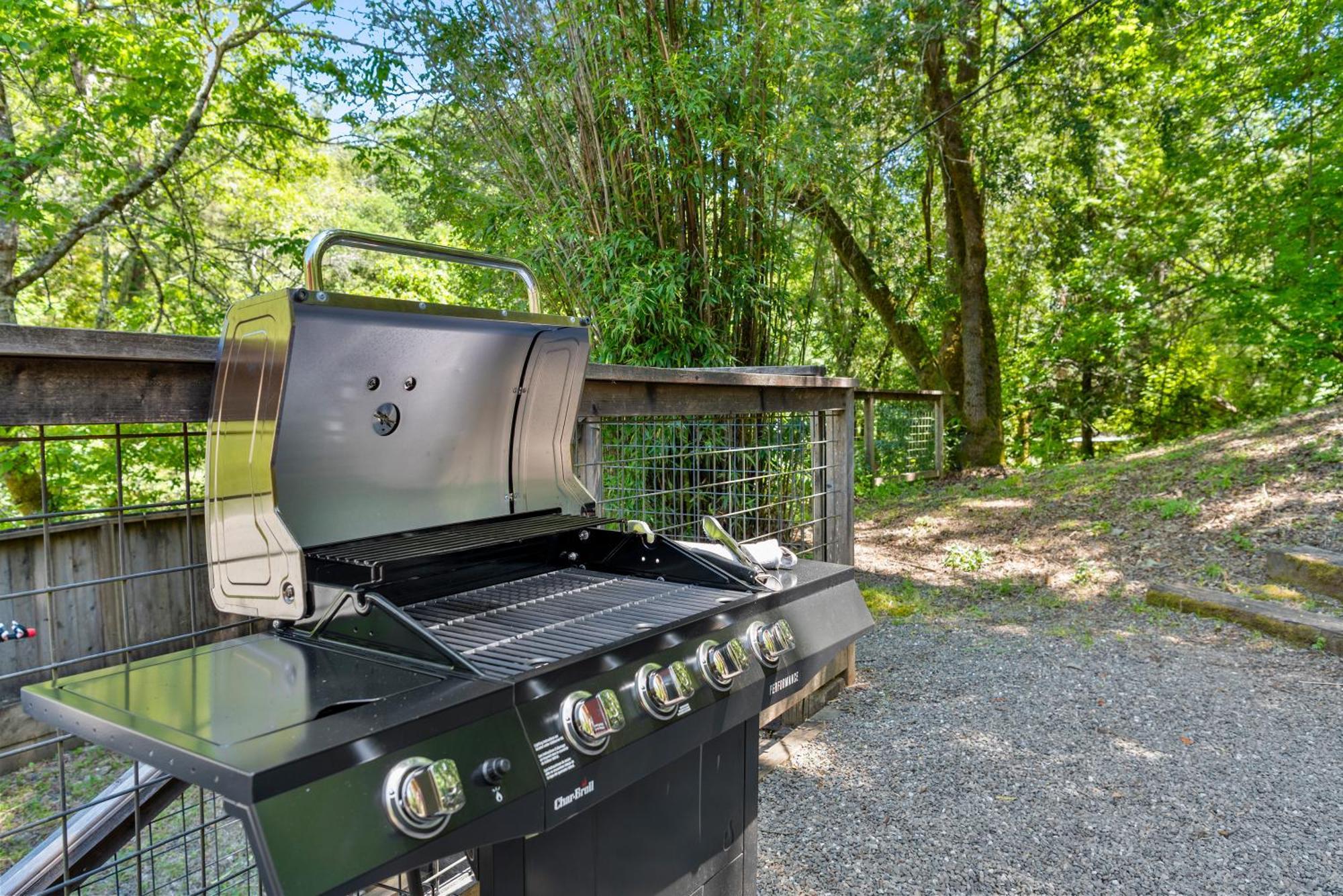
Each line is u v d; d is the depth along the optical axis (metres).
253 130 7.52
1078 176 10.57
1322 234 8.80
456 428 1.41
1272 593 4.12
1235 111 9.23
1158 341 11.85
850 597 1.60
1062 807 2.30
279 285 8.20
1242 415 12.09
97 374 1.13
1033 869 2.00
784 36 4.28
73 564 3.21
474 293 6.28
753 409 2.63
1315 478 5.27
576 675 1.01
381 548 1.23
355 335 1.14
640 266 4.21
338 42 6.73
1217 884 1.93
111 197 6.43
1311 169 8.67
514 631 1.15
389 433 1.30
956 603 4.59
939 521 6.65
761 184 4.43
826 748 2.72
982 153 9.56
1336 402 7.07
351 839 0.73
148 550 2.77
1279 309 9.34
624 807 1.19
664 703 1.09
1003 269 12.84
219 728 0.81
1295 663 3.43
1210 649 3.65
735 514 2.99
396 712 0.83
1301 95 8.62
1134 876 1.96
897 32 7.49
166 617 2.79
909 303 10.83
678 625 1.18
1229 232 9.95
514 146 4.71
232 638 1.53
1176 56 9.20
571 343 1.50
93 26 5.89
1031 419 13.45
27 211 5.53
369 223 12.39
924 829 2.19
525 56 4.44
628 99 4.05
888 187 9.45
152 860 1.57
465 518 1.46
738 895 1.45
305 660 1.05
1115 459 7.88
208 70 6.86
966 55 9.19
